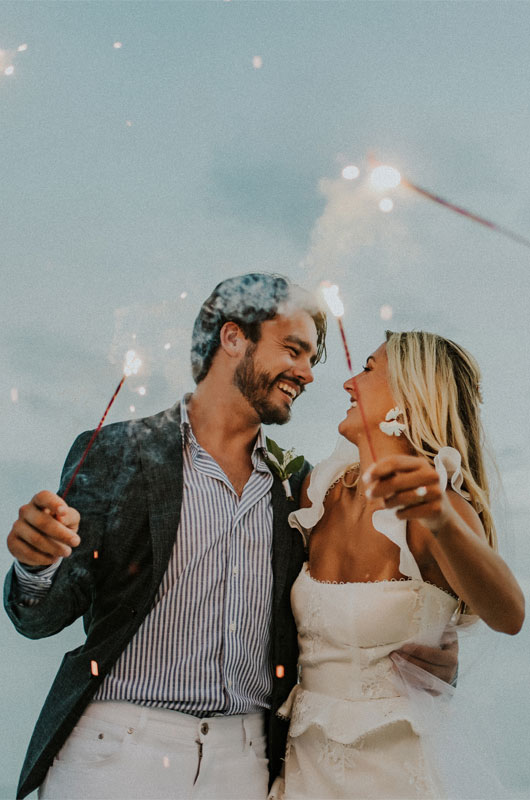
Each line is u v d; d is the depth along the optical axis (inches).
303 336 83.9
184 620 73.4
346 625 71.9
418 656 73.5
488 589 62.9
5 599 71.9
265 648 76.4
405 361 79.0
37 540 63.1
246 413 82.7
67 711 70.8
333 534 78.2
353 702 71.7
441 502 56.0
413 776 68.5
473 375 80.7
